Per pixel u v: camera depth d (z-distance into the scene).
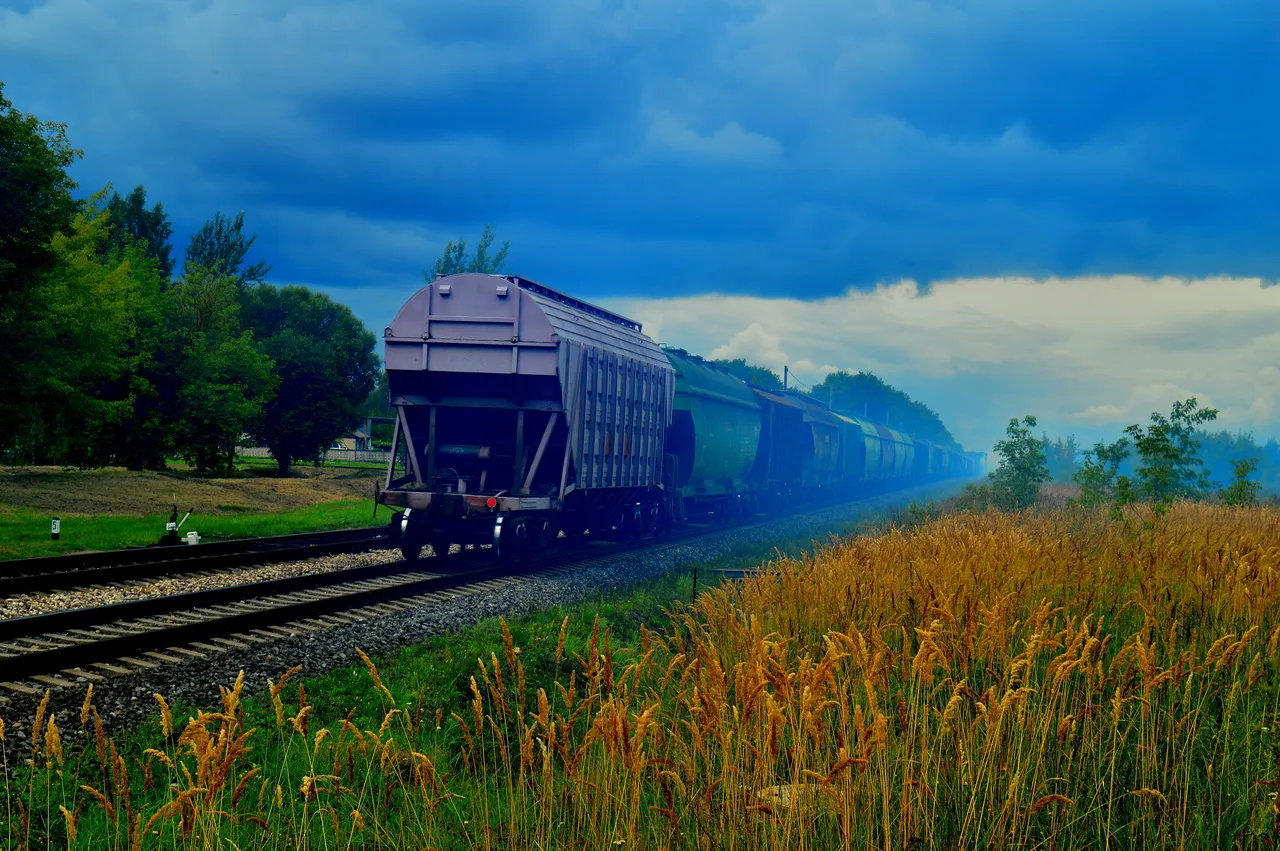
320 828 4.80
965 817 4.36
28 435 35.38
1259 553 8.71
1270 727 5.24
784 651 4.61
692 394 23.61
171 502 27.53
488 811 4.80
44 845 4.62
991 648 5.35
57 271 30.33
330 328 74.12
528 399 15.88
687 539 22.00
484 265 42.03
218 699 7.66
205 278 50.53
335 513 27.47
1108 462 19.89
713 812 4.34
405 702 7.08
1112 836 4.66
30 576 12.33
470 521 15.88
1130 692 5.23
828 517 31.97
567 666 8.55
